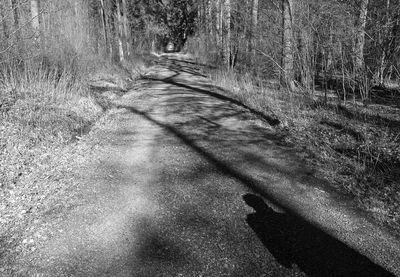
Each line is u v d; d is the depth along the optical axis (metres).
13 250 3.51
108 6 23.45
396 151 6.53
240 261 3.45
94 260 3.41
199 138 7.43
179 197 4.73
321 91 13.14
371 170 5.61
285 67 11.11
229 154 6.45
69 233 3.84
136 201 4.60
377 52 9.77
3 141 5.81
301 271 3.32
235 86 14.30
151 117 9.27
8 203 4.33
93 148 6.57
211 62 24.42
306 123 8.52
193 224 4.08
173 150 6.62
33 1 9.66
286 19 10.86
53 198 4.58
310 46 10.58
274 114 9.51
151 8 45.84
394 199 4.74
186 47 48.72
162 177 5.36
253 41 14.84
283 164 5.99
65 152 6.17
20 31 8.65
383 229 4.06
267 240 3.79
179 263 3.40
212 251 3.59
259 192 4.92
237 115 9.72
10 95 7.81
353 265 3.42
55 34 11.07
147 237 3.81
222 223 4.11
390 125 8.30
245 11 18.06
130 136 7.48
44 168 5.41
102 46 18.97
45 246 3.61
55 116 7.66
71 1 13.46
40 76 8.69
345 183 5.25
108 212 4.31
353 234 3.95
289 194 4.88
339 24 9.98
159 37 52.25
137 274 3.23
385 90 12.24
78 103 9.23
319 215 4.34
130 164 5.87
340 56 10.12
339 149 6.76
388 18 9.33
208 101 11.78
